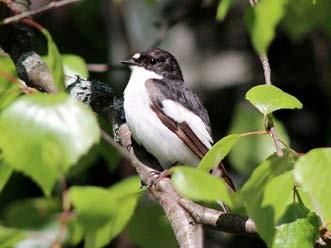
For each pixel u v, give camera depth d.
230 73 15.17
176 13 15.73
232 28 15.27
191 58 15.34
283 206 5.88
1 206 13.76
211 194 5.48
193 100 12.23
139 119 11.35
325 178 5.69
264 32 8.05
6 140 5.57
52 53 7.38
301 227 6.38
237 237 14.61
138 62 12.71
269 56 15.54
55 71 7.42
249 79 15.15
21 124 5.54
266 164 5.88
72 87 10.99
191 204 8.18
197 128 11.92
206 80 15.22
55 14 15.98
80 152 5.52
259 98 7.01
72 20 16.05
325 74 15.42
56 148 5.52
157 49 12.85
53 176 5.66
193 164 11.95
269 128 6.95
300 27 10.69
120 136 11.19
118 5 15.44
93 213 5.55
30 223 6.18
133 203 7.03
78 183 14.29
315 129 15.51
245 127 12.26
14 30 10.73
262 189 5.79
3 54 10.66
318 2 10.28
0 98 7.00
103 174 14.87
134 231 9.51
